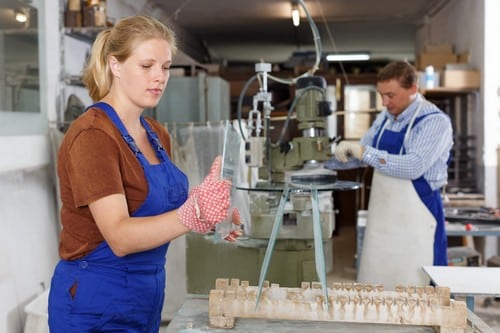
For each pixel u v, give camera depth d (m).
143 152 1.53
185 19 7.21
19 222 2.69
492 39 4.74
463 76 4.86
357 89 7.11
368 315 1.65
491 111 4.76
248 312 1.69
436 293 1.71
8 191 2.61
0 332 2.36
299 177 2.08
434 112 2.55
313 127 2.23
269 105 2.31
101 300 1.41
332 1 6.35
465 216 3.82
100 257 1.41
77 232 1.41
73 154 1.34
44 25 3.07
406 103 2.61
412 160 2.49
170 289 3.16
